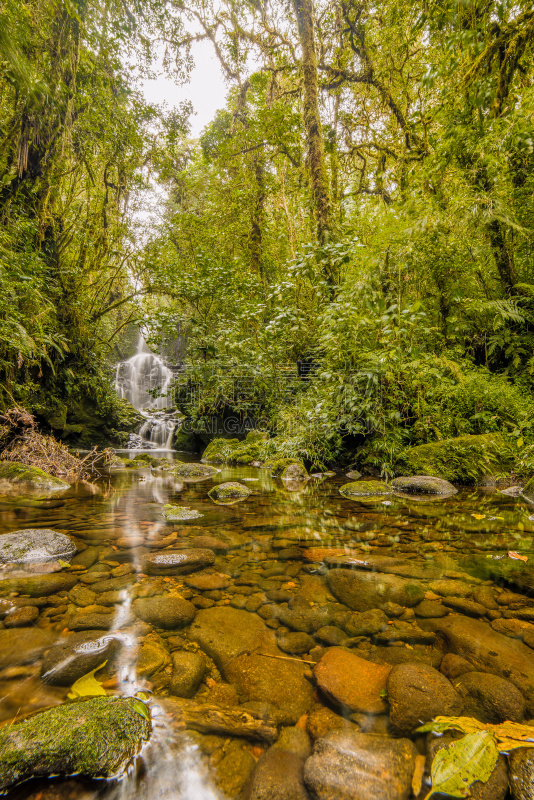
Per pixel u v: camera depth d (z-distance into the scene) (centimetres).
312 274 522
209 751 88
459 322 519
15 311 517
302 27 746
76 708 95
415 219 507
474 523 280
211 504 347
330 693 107
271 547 228
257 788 77
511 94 499
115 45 715
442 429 491
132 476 534
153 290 877
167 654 124
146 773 81
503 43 462
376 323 445
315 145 727
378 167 1000
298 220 1115
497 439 450
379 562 202
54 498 369
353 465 522
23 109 539
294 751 88
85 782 79
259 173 1049
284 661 124
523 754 84
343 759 84
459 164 505
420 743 90
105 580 180
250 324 746
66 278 777
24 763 81
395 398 493
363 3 812
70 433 782
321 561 205
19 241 564
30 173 625
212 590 172
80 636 133
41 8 533
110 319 1152
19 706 100
